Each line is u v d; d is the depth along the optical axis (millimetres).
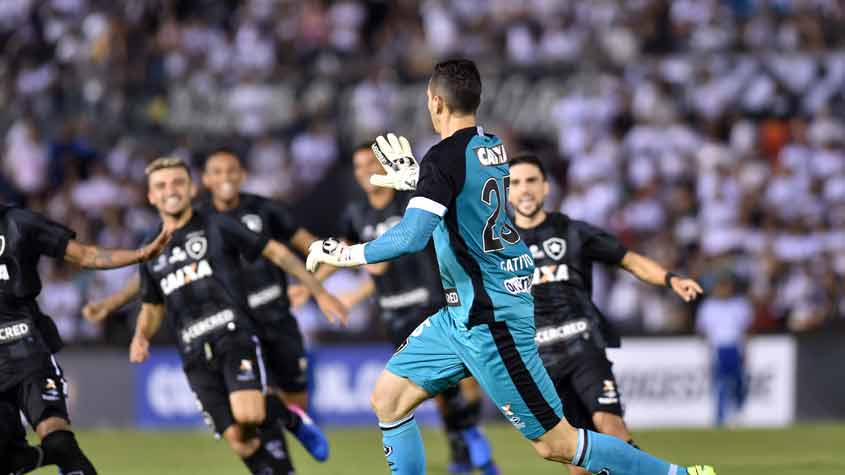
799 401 55469
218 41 78250
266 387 31500
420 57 71875
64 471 24125
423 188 21656
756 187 69562
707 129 71688
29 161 69500
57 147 70125
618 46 75562
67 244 25453
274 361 36406
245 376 28703
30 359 24656
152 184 29531
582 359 27203
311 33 78000
